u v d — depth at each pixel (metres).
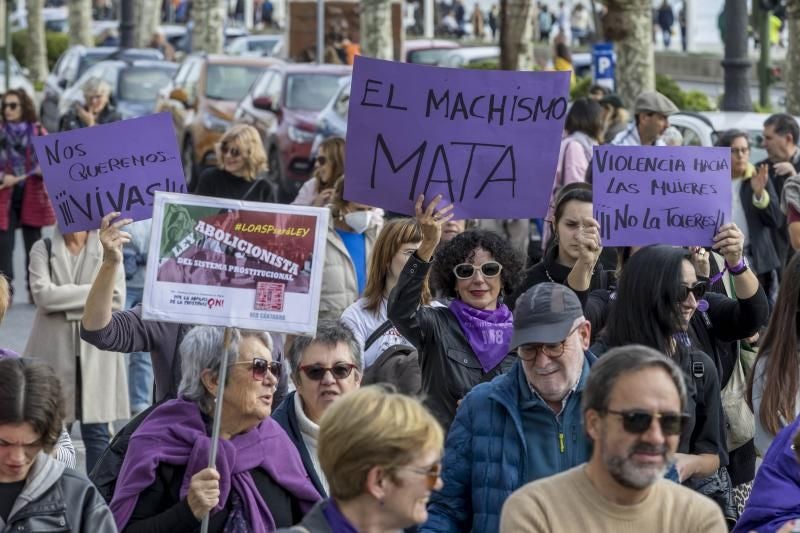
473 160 15.62
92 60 66.62
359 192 15.72
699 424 13.86
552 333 12.17
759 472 12.22
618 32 55.22
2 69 80.38
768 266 27.33
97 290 15.30
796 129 28.28
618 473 10.20
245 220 12.52
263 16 136.38
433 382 15.20
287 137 52.44
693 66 104.69
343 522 9.62
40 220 35.38
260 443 12.91
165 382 16.08
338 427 9.52
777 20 103.19
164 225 12.51
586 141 29.11
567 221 17.09
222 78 58.22
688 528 10.44
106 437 21.58
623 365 10.23
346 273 21.56
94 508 11.25
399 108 15.55
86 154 16.08
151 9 104.56
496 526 12.37
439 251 15.69
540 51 113.06
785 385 14.05
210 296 12.50
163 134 16.17
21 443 10.83
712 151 17.00
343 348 13.82
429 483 9.55
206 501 12.20
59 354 21.17
